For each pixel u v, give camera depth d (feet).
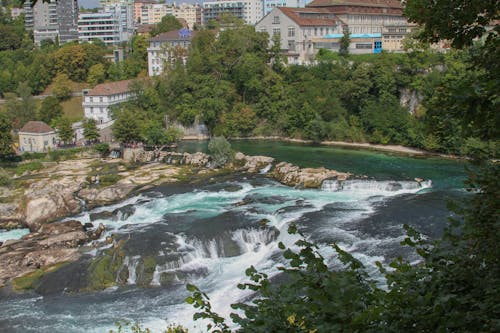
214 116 435.94
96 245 204.64
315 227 200.64
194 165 329.72
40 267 190.39
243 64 448.24
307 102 426.51
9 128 344.08
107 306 161.68
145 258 183.32
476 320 40.78
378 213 215.31
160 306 160.35
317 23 510.17
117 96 478.18
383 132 385.29
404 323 40.93
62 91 536.01
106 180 294.87
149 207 246.06
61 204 255.91
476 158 57.57
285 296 44.75
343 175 281.33
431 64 389.39
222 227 206.69
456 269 48.42
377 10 567.18
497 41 52.08
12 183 282.77
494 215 50.93
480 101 47.42
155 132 383.65
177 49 527.40
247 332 43.27
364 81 403.54
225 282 174.09
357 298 42.01
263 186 278.67
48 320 153.89
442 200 231.30
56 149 372.58
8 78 565.53
